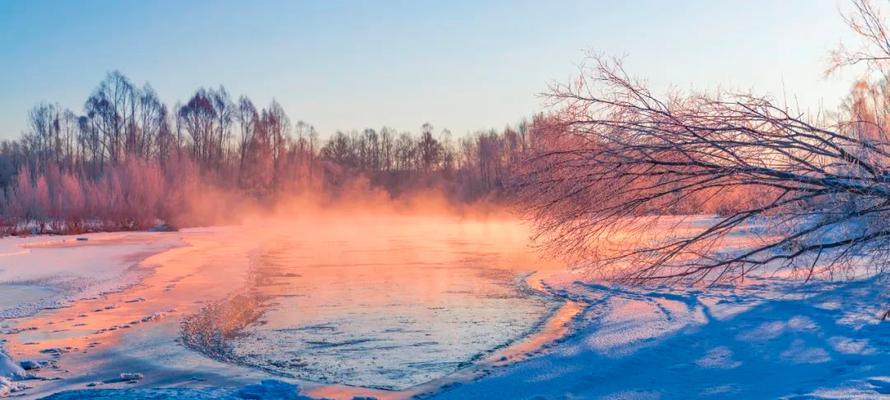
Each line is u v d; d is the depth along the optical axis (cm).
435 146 9738
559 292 1812
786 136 818
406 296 1836
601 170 880
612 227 923
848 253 887
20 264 2625
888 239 819
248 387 898
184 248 3431
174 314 1491
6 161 7081
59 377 987
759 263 903
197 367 1054
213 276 2200
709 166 830
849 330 1059
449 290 1938
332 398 908
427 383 986
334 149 10156
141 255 3000
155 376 997
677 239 922
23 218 4847
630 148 848
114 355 1121
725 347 1031
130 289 1898
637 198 885
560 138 896
